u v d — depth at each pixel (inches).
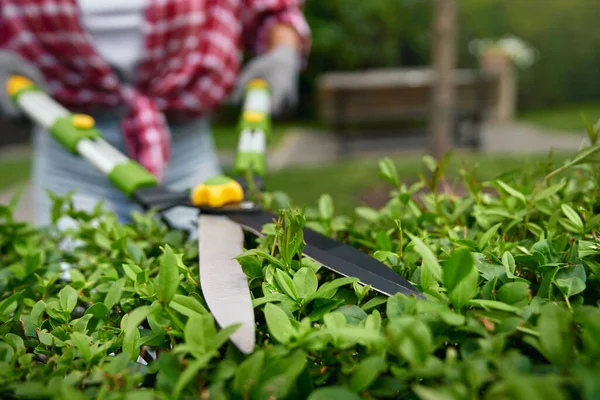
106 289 28.5
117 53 66.1
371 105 257.4
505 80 401.7
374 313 20.5
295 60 68.1
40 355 24.8
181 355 19.2
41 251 35.6
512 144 280.4
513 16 459.8
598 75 453.7
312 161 260.8
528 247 28.5
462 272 19.8
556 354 16.6
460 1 467.2
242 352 18.7
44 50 64.2
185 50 67.0
